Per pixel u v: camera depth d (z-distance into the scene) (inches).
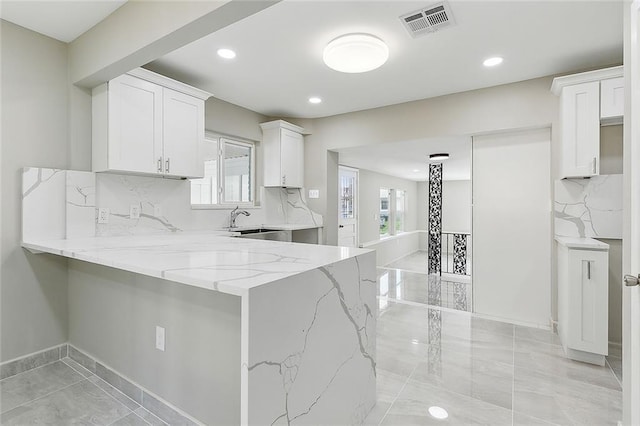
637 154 51.4
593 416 67.6
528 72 110.3
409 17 79.4
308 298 49.7
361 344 65.8
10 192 81.7
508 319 126.6
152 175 106.7
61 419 64.7
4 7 75.9
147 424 63.6
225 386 55.7
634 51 52.3
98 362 80.9
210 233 117.3
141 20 72.1
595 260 88.6
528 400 73.2
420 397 74.4
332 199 170.9
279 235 145.5
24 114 84.0
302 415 48.5
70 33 87.8
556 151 112.0
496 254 129.0
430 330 116.1
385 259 298.2
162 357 65.6
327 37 88.7
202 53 97.5
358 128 154.6
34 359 85.4
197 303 59.3
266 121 162.4
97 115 92.9
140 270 51.1
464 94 128.0
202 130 113.5
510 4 74.3
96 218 95.7
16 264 83.0
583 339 90.0
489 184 129.9
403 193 368.5
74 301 89.7
